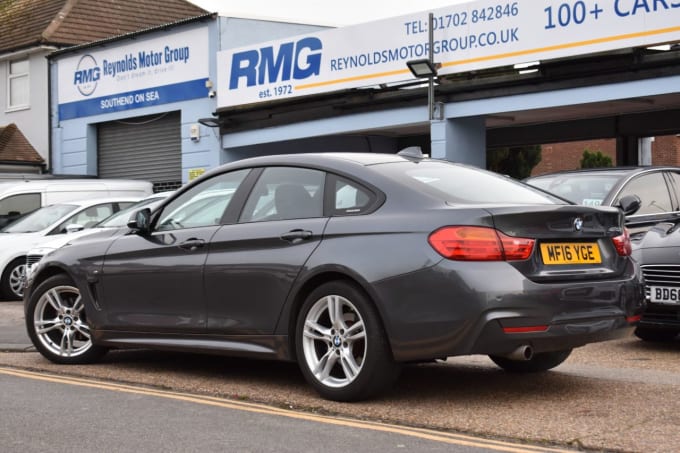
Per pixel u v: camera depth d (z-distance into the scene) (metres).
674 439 4.66
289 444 4.69
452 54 15.45
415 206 5.53
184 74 21.17
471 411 5.38
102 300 7.04
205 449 4.61
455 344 5.19
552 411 5.36
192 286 6.42
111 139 23.77
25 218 14.82
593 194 9.42
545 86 14.51
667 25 12.84
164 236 6.73
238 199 6.45
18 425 5.18
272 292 5.95
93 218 14.36
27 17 26.83
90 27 26.11
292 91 18.31
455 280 5.18
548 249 5.43
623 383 6.25
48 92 24.88
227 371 6.94
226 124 20.05
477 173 6.37
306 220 5.95
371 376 5.47
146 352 7.96
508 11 14.66
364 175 5.86
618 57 13.55
